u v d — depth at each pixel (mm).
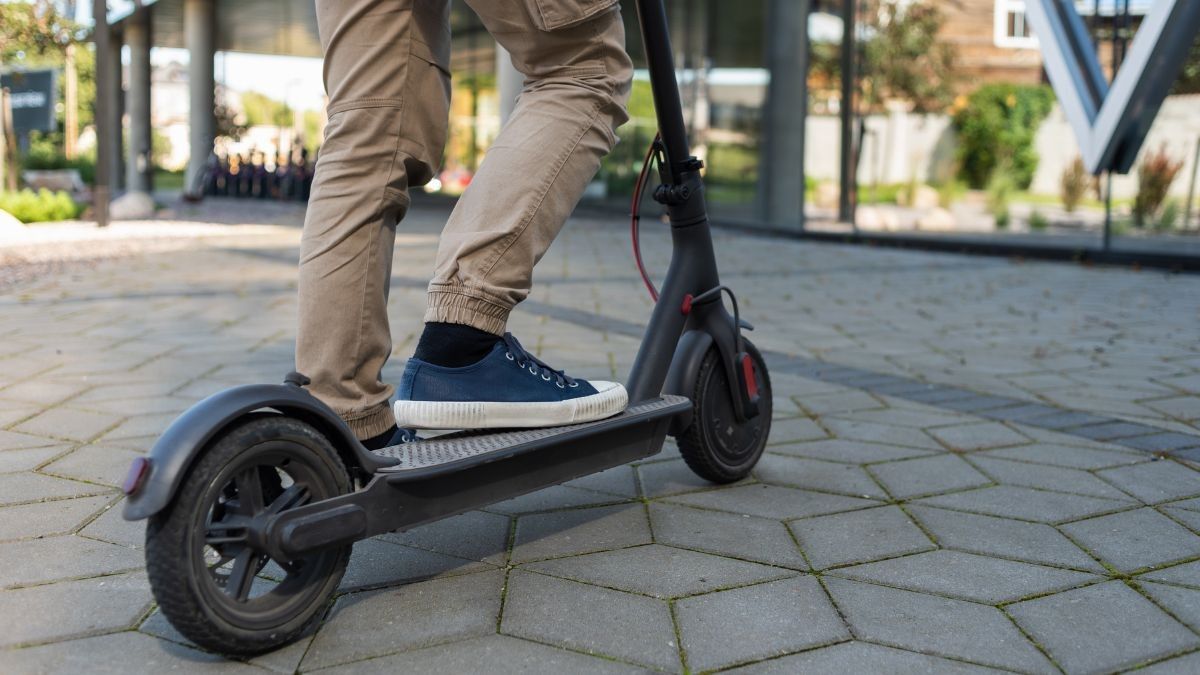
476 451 1506
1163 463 2445
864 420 2889
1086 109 7414
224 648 1281
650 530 1934
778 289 6102
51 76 11984
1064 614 1560
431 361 1562
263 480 1383
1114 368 3693
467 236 1556
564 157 1596
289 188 19906
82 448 2447
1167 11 6363
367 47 1518
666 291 2053
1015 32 8570
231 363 3570
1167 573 1736
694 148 12211
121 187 27281
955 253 8727
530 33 1572
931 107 9219
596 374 3445
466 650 1400
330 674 1324
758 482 2273
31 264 6797
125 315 4688
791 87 10438
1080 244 7965
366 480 1418
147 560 1214
